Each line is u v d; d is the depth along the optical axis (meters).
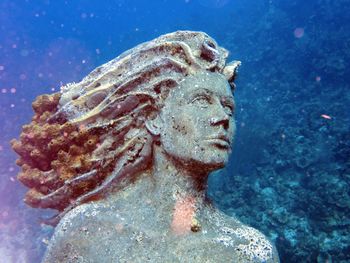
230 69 2.90
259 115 13.10
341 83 13.14
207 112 2.52
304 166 9.73
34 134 3.03
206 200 2.77
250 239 2.49
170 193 2.59
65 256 2.50
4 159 13.79
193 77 2.64
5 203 11.30
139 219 2.54
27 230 10.12
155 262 2.30
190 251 2.35
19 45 35.34
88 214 2.60
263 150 11.05
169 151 2.57
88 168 2.87
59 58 30.22
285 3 22.33
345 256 7.01
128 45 32.34
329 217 7.89
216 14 31.39
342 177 8.82
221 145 2.48
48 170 3.11
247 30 22.84
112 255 2.36
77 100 3.03
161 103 2.75
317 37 16.55
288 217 8.33
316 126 11.12
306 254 7.27
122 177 2.81
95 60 29.30
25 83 23.36
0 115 18.22
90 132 2.91
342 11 17.50
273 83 15.12
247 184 9.98
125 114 2.89
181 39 2.90
